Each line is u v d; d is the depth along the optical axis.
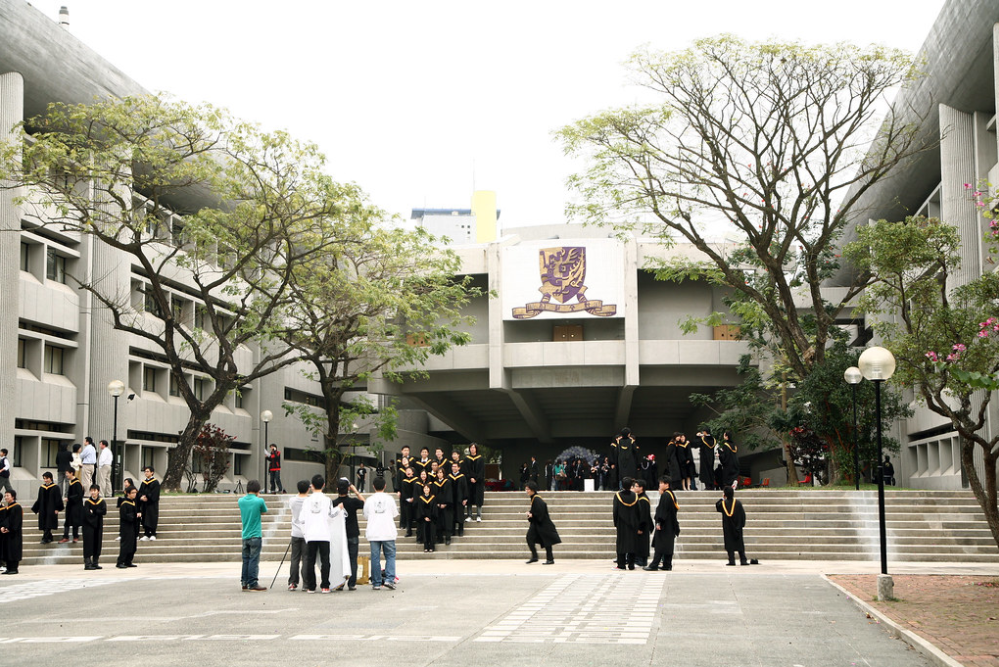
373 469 66.81
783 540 22.48
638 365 44.44
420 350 37.38
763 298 32.31
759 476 54.88
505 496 25.92
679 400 52.00
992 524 15.56
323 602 13.69
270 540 23.75
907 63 28.12
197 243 30.27
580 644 9.74
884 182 42.56
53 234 37.12
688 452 27.62
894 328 17.44
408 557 22.39
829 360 31.56
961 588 14.58
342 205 29.25
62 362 38.12
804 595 14.16
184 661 8.85
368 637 10.28
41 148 27.02
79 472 26.28
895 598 13.12
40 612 13.36
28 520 26.39
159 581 17.77
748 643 9.77
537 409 54.47
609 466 35.59
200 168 28.73
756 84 29.05
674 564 20.33
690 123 30.17
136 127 28.48
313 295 32.06
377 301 31.48
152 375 44.53
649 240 46.22
